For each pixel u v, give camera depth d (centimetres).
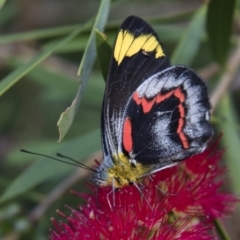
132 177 43
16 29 55
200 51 54
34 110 54
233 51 50
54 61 53
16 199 49
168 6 56
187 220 42
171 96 43
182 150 43
